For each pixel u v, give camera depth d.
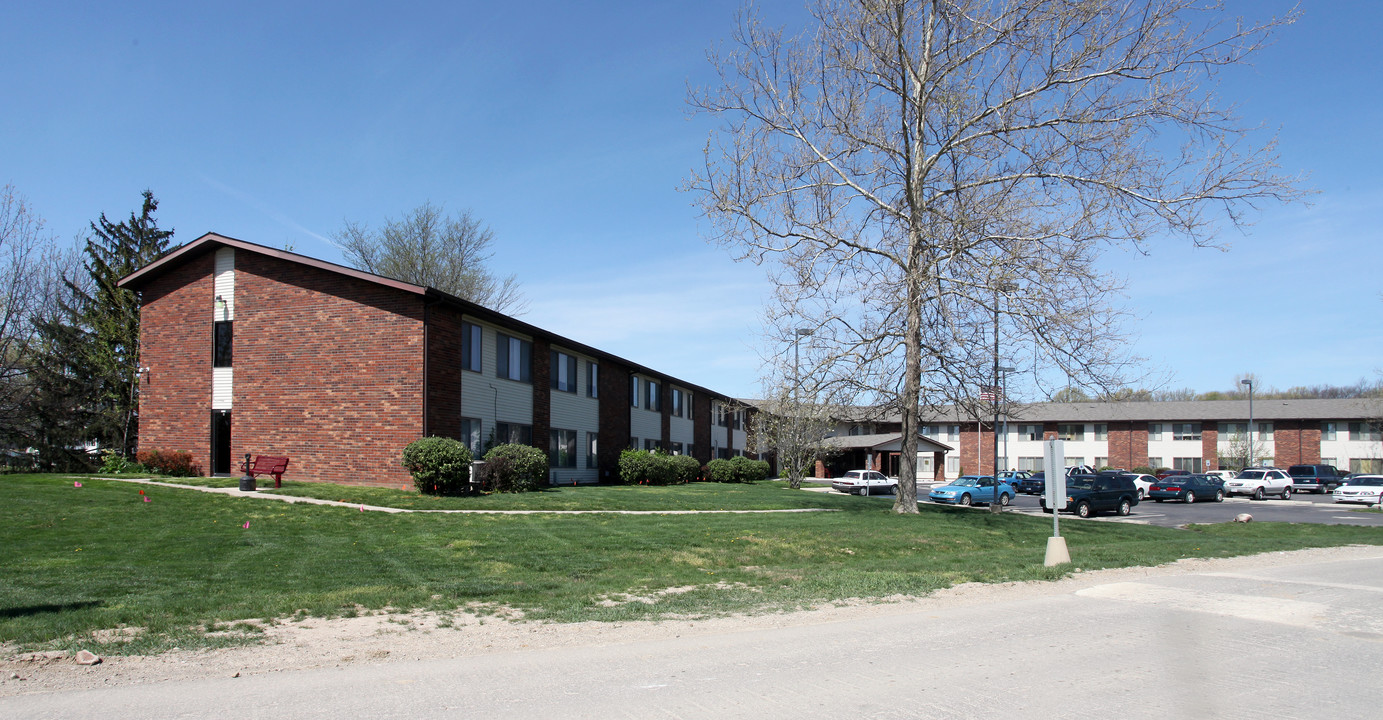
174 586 10.00
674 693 6.07
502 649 7.69
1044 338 18.30
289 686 6.23
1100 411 66.75
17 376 31.09
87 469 32.38
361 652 7.43
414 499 20.48
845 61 20.39
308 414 23.97
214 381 25.08
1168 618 9.34
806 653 7.46
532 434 29.34
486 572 11.94
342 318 23.89
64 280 34.09
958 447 70.69
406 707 5.66
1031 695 6.02
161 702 5.74
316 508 18.25
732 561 14.06
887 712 5.58
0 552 11.94
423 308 23.19
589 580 11.73
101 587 9.73
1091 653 7.46
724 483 40.06
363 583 10.72
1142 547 18.02
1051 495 14.89
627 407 38.16
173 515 16.41
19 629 7.65
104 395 33.47
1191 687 6.27
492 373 26.94
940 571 13.51
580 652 7.54
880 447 61.59
